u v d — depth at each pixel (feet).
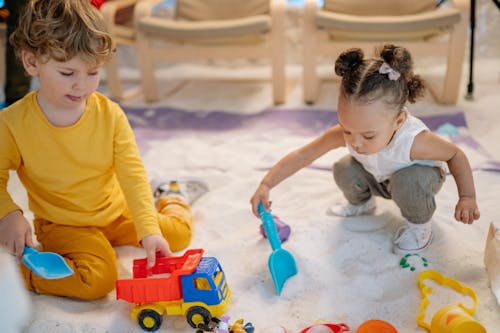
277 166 4.63
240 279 4.33
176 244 4.75
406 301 3.92
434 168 4.45
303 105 8.87
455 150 4.27
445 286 4.04
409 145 4.21
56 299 4.12
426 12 8.98
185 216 4.93
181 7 10.03
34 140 4.08
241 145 7.15
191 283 3.70
